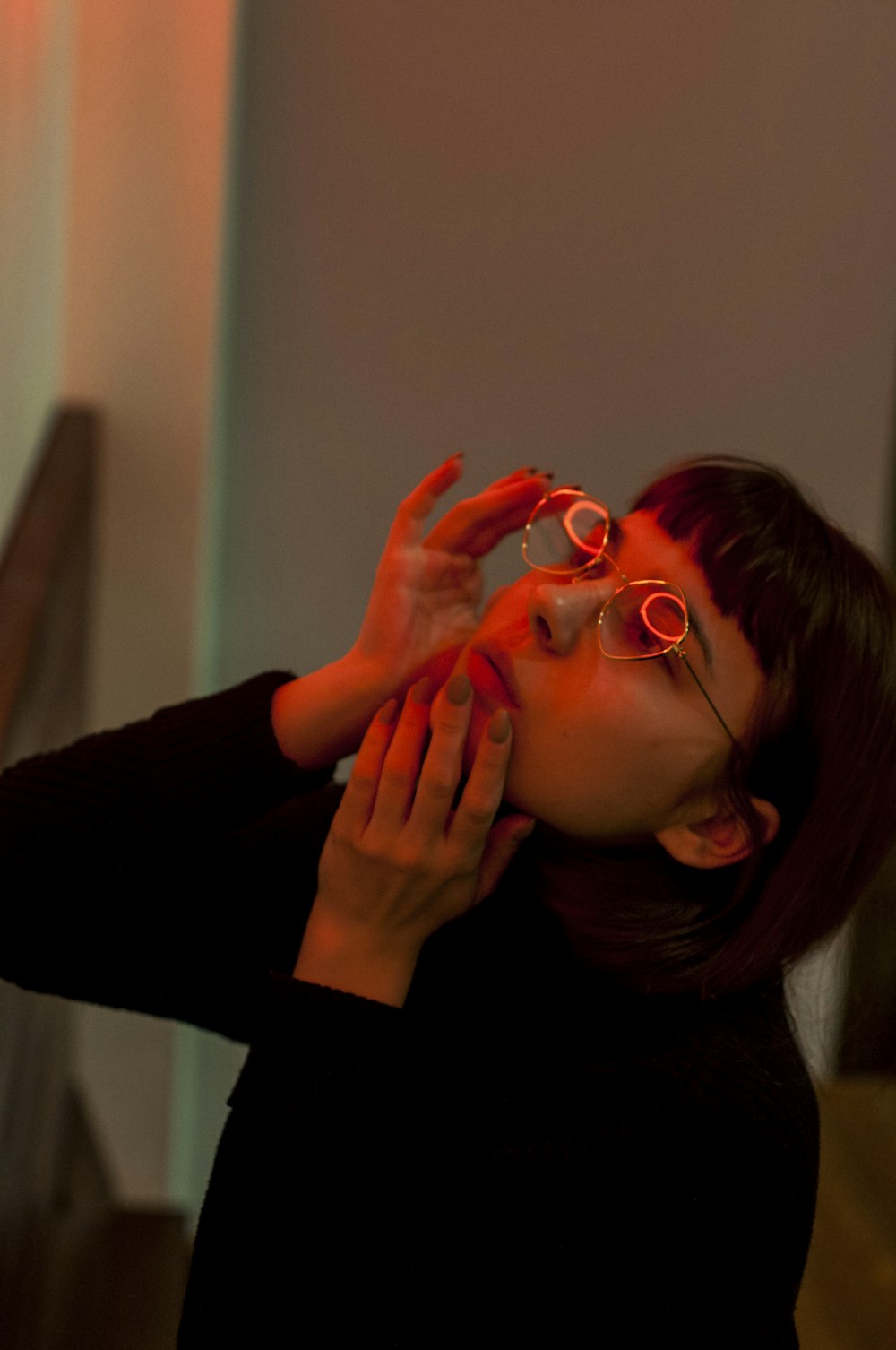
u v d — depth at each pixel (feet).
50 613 5.00
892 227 6.55
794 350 6.65
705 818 2.84
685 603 2.71
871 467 6.78
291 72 6.38
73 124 6.22
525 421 6.72
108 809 3.37
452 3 6.33
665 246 6.56
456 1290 2.64
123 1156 7.31
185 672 6.81
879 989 6.09
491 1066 2.99
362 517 6.86
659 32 6.36
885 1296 6.07
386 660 3.35
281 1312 2.59
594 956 2.92
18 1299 4.67
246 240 6.56
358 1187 2.63
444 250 6.57
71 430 6.17
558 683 2.74
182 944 3.38
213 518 6.81
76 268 6.40
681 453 6.74
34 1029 4.91
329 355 6.68
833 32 6.35
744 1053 2.71
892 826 2.88
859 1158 6.73
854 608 2.80
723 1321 2.61
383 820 2.79
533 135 6.45
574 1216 2.60
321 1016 2.72
